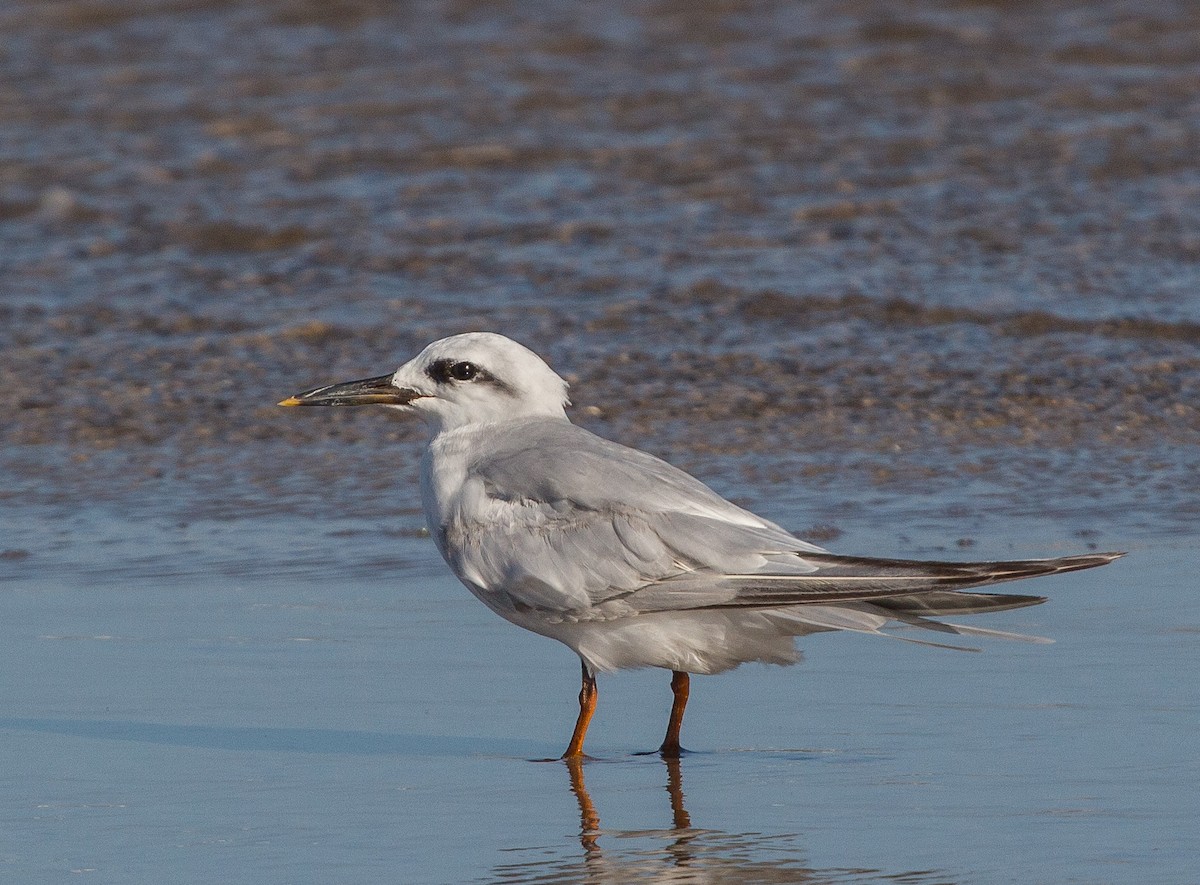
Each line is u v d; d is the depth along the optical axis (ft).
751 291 62.28
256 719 32.96
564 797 29.17
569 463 32.07
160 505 46.88
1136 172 72.90
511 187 73.00
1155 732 30.78
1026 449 49.75
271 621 38.37
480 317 60.85
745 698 33.94
